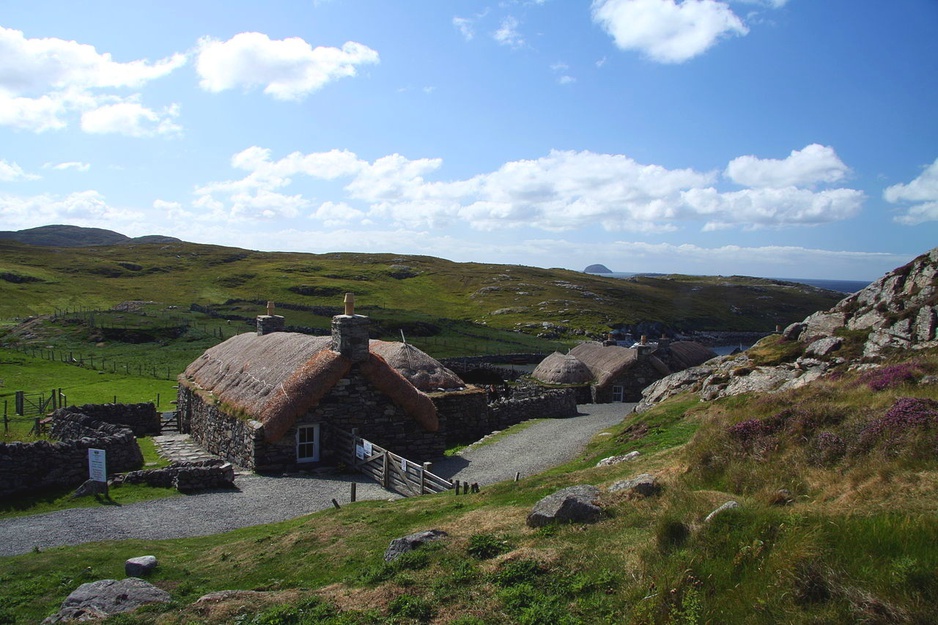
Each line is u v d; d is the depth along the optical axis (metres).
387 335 82.56
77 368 51.09
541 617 7.79
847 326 26.30
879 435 11.54
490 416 35.19
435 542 11.21
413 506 15.92
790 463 12.09
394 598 9.00
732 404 22.25
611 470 15.65
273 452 24.36
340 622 8.45
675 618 6.87
